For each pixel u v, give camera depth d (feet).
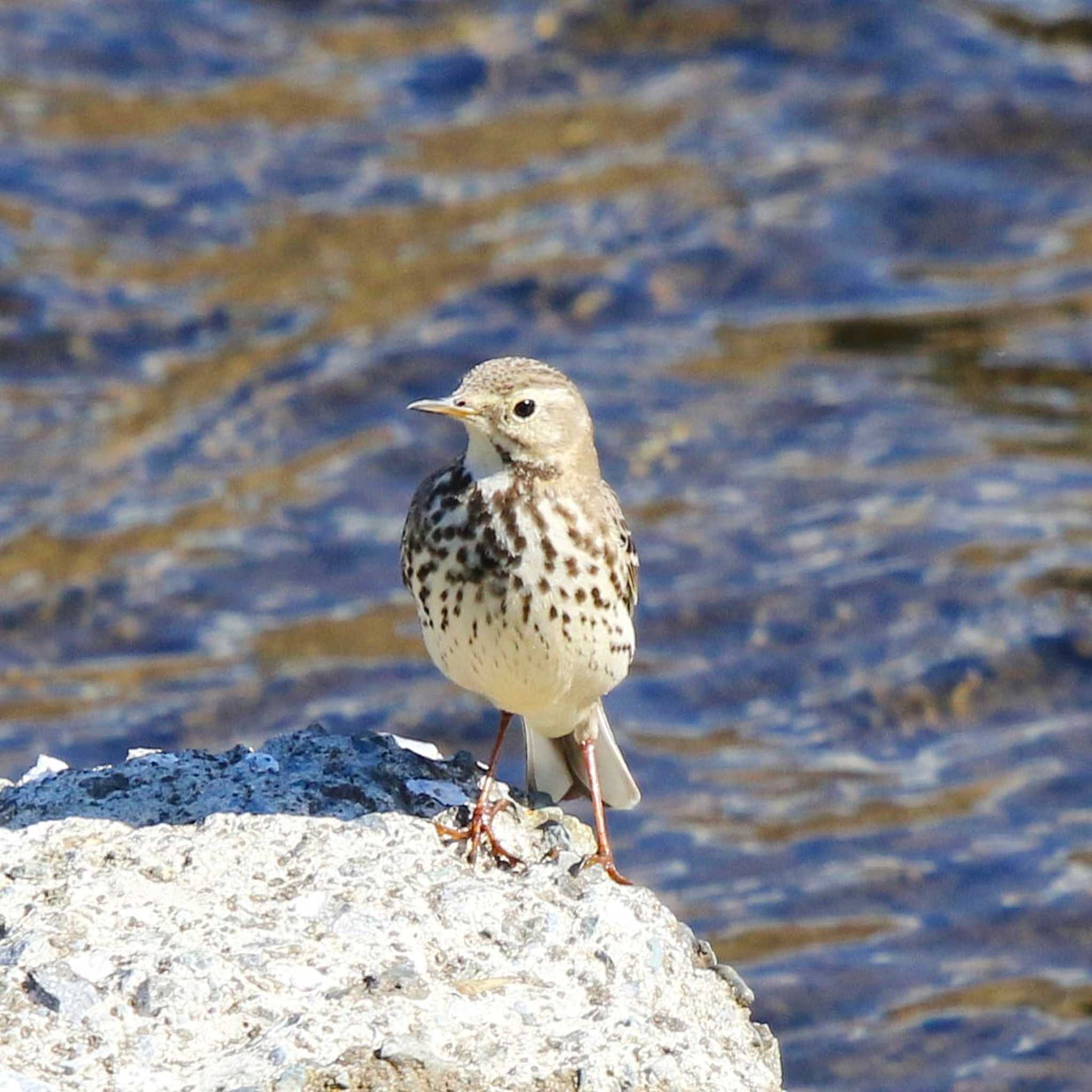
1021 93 80.74
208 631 55.93
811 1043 42.55
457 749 51.31
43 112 78.59
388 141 78.28
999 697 53.62
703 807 49.93
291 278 70.49
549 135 78.89
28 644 55.47
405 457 62.34
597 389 65.51
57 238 71.82
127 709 52.95
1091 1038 42.55
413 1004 24.25
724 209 74.33
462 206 74.43
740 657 55.21
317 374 65.67
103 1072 23.13
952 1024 43.01
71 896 25.62
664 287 70.59
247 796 28.22
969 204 75.25
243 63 82.69
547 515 28.04
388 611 56.70
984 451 63.36
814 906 46.50
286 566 58.34
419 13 85.51
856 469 62.39
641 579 57.82
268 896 26.00
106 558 58.39
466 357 66.44
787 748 52.08
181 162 76.33
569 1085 23.30
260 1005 24.04
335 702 53.11
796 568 58.13
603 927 25.93
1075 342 68.44
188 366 66.28
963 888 47.11
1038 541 58.95
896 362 67.62
